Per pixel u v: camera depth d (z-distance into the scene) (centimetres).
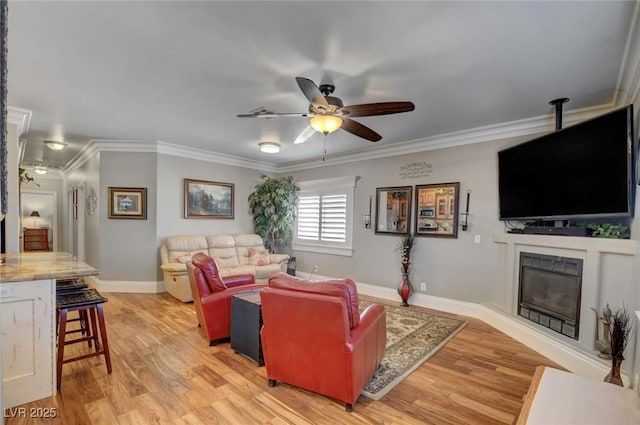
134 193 509
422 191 457
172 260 495
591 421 136
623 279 242
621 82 260
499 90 282
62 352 225
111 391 225
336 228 571
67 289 259
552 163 303
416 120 368
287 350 222
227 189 604
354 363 202
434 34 200
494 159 393
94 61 242
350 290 211
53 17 188
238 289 321
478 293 404
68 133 448
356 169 547
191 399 217
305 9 179
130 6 179
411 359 283
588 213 271
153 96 308
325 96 254
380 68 245
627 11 174
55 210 890
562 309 298
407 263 454
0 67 120
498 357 289
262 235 633
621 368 236
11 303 205
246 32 203
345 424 194
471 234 411
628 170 238
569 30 193
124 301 457
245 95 302
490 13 179
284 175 679
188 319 381
